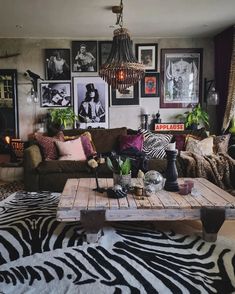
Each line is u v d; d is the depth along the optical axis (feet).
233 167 11.48
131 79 10.36
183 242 7.29
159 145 12.62
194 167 11.29
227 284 5.49
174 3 11.29
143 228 8.16
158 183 8.04
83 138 12.71
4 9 11.75
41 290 5.26
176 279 5.63
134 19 13.28
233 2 11.28
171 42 16.70
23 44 16.28
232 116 14.87
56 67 16.43
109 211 6.95
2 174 14.02
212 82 16.37
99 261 6.29
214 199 7.45
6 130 16.57
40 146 12.30
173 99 16.94
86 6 11.50
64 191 8.16
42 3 11.12
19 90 16.51
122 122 16.92
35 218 8.77
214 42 16.69
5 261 6.30
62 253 6.64
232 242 7.26
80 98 16.62
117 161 8.09
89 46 16.39
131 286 5.38
